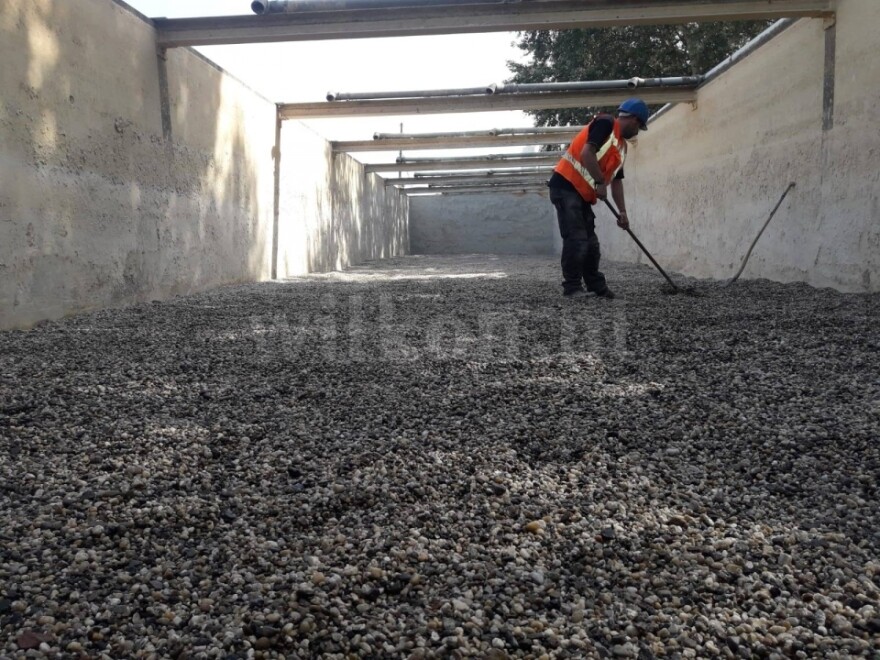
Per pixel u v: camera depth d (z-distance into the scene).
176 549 1.89
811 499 2.19
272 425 2.89
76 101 5.77
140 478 2.32
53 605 1.60
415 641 1.51
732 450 2.59
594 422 2.91
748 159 8.46
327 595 1.67
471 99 10.50
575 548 1.89
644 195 13.34
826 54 6.62
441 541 1.93
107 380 3.55
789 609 1.62
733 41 15.73
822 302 5.84
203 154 8.36
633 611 1.62
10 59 4.95
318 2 7.07
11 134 4.96
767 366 3.80
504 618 1.60
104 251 6.22
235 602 1.64
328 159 14.23
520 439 2.71
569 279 7.03
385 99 10.68
